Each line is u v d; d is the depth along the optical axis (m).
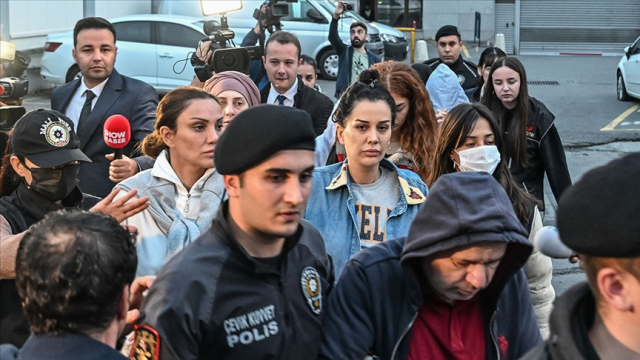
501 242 2.01
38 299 1.77
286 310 2.13
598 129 11.98
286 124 1.95
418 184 3.24
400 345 2.22
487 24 23.58
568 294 1.58
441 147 3.53
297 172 1.98
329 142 4.09
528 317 2.32
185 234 2.93
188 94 3.07
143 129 4.48
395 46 16.91
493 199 2.05
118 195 2.99
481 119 3.45
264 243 2.10
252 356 2.04
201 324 1.98
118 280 1.83
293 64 5.70
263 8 6.72
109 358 1.79
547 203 8.30
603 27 23.20
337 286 2.28
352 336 2.19
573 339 1.50
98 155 4.48
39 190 2.93
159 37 13.77
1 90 4.50
